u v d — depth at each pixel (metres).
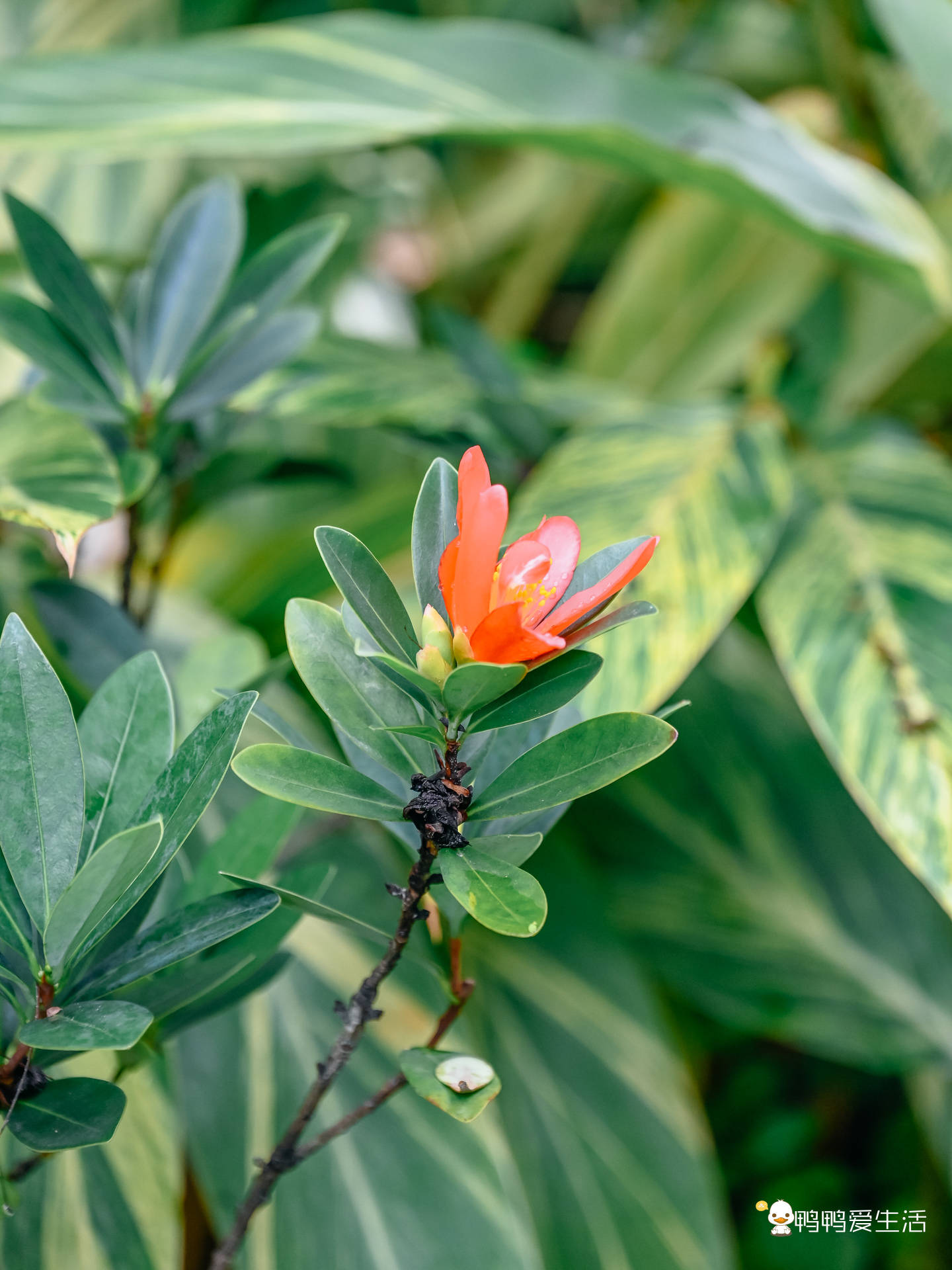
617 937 1.80
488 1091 0.97
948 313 1.75
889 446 1.79
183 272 1.21
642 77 1.80
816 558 1.50
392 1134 1.31
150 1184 1.18
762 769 2.09
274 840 1.05
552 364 3.12
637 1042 1.71
